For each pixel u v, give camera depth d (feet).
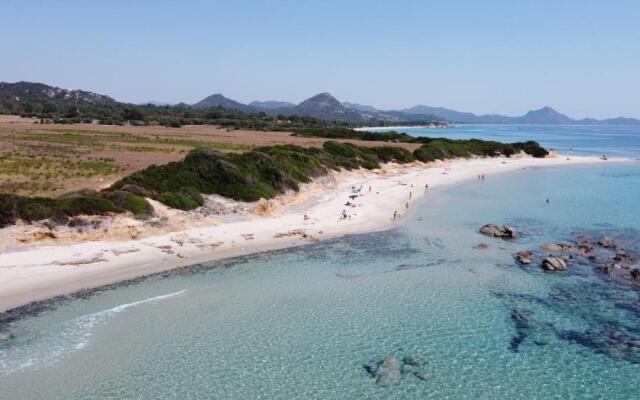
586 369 81.46
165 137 413.59
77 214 129.49
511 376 79.05
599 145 652.07
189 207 154.81
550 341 90.48
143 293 106.42
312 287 113.91
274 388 74.33
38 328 88.89
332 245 146.82
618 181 296.10
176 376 76.64
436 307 104.32
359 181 259.60
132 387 73.41
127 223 135.54
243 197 168.55
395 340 89.76
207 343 86.89
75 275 110.83
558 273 126.11
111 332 89.25
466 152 402.52
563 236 162.61
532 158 425.28
